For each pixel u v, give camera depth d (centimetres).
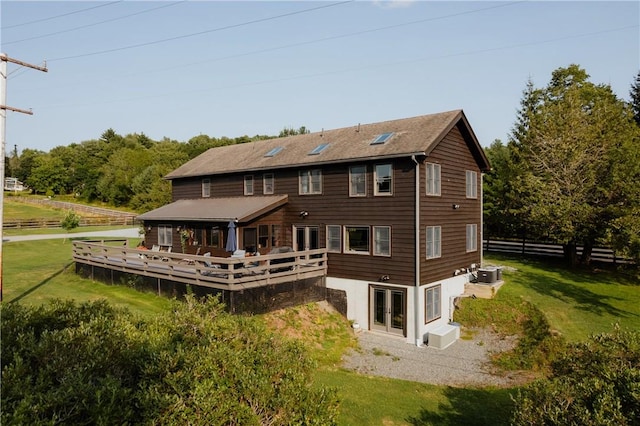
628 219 1819
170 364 495
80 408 400
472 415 1100
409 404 1154
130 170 6950
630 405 536
